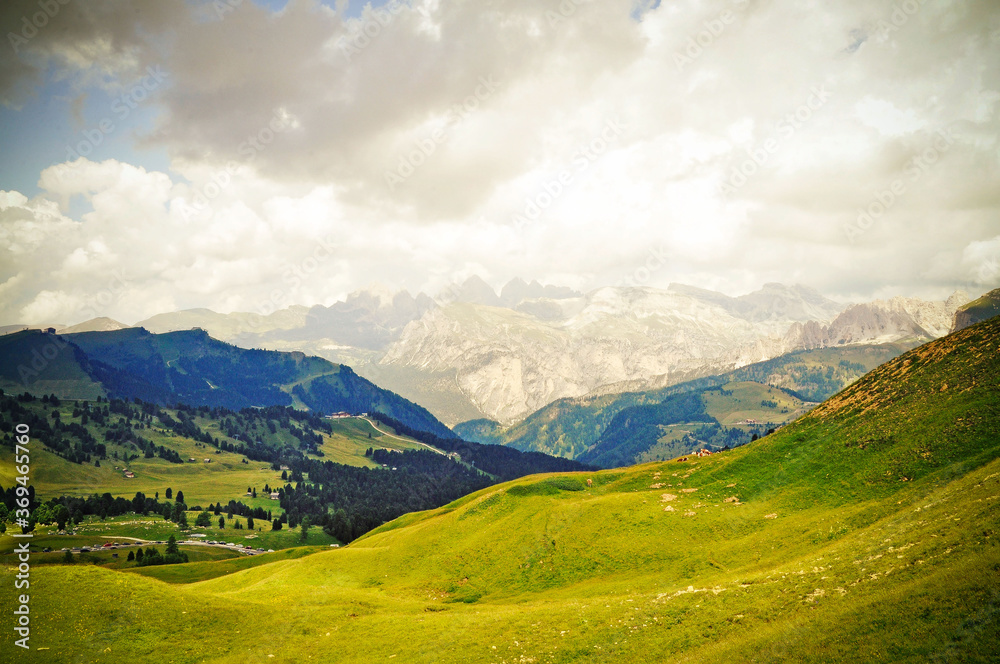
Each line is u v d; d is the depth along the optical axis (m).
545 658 54.28
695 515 95.69
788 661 40.44
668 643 50.59
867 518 72.94
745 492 99.94
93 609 67.25
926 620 38.47
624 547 91.81
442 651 60.03
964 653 34.03
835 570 53.91
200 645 64.69
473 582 94.69
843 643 39.97
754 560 75.81
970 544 45.78
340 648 64.38
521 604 81.19
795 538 77.19
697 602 57.72
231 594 92.69
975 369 99.00
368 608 79.19
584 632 57.94
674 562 84.00
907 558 49.19
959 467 77.06
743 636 46.94
